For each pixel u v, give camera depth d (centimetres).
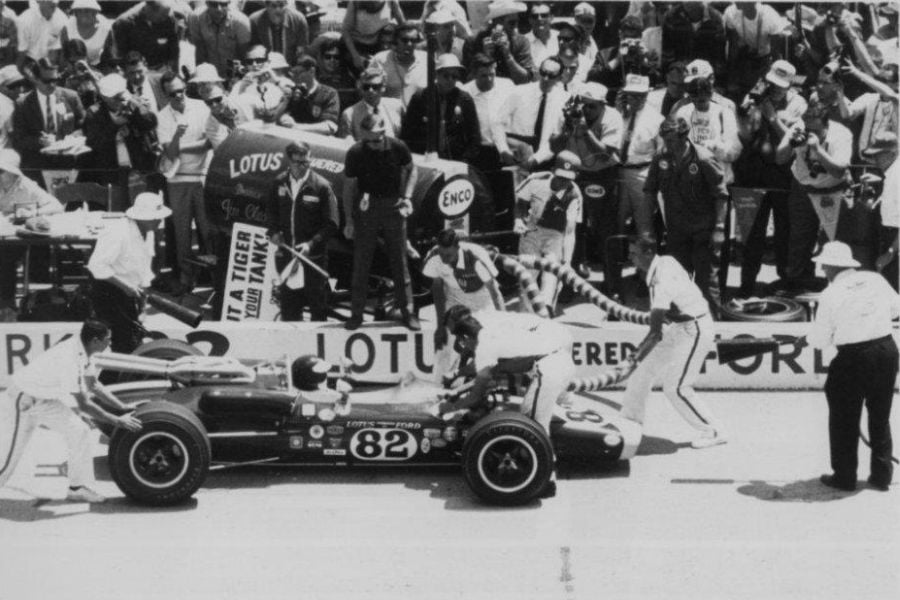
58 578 1738
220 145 2677
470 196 2594
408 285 2512
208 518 1950
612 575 1756
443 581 1738
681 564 1795
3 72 3123
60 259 2745
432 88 2614
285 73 3086
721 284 2780
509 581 1741
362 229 2467
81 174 2839
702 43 3094
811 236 2769
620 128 2752
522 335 1995
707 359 2541
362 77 2759
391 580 1741
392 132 2900
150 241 2430
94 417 1952
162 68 3155
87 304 2634
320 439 2066
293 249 2530
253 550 1834
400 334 2512
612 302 2369
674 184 2536
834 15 3078
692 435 2327
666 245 2636
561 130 2750
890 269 2694
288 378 2089
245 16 3225
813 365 2538
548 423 2028
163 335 2450
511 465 1970
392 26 3158
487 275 2244
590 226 2814
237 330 2508
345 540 1872
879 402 2033
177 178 2814
